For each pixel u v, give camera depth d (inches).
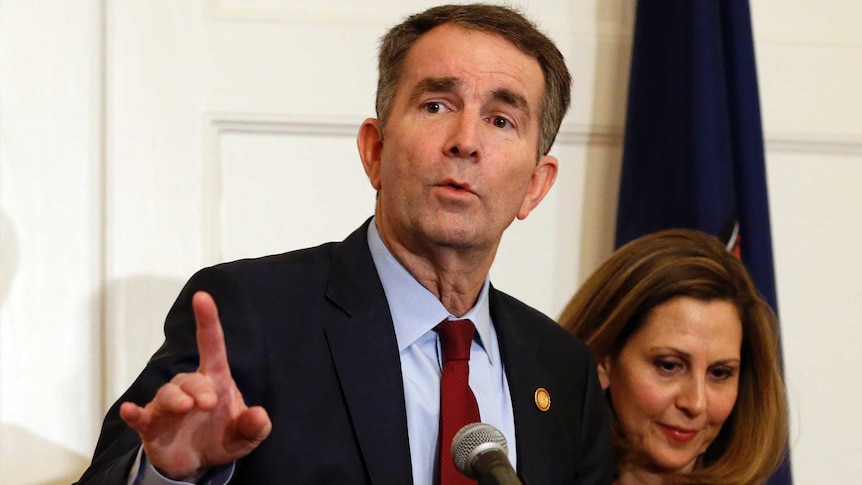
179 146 302.2
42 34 295.3
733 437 281.4
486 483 148.1
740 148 315.9
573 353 223.6
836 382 342.0
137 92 299.6
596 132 329.7
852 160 343.9
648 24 322.3
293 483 172.6
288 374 179.2
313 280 192.7
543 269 326.6
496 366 206.4
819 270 343.3
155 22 302.8
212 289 184.4
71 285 292.7
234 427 145.9
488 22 193.8
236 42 309.1
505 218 189.2
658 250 280.1
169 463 147.6
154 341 295.9
